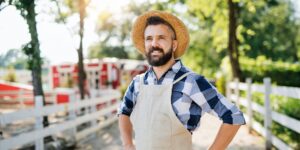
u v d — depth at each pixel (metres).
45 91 20.41
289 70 19.20
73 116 9.40
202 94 2.57
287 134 8.67
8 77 31.77
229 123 2.51
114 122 13.58
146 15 3.03
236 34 17.62
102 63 25.83
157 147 2.64
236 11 18.09
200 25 26.94
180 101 2.60
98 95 15.90
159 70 2.73
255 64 20.22
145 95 2.70
